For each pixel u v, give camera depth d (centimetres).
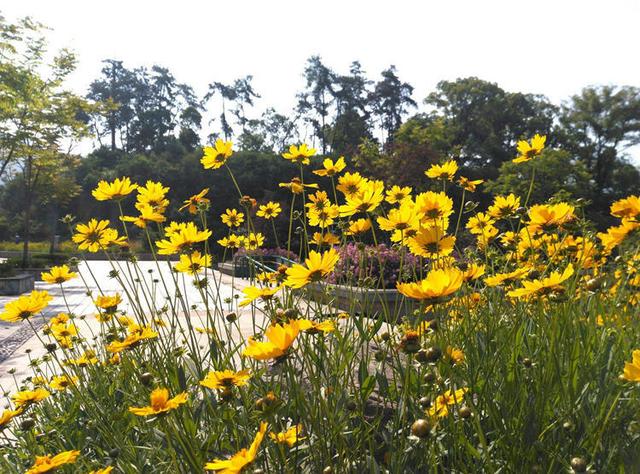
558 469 144
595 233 278
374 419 186
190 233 225
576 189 3622
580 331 190
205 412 204
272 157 4738
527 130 5047
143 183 4750
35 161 2130
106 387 260
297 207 2733
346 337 206
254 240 278
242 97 7644
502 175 3525
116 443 181
